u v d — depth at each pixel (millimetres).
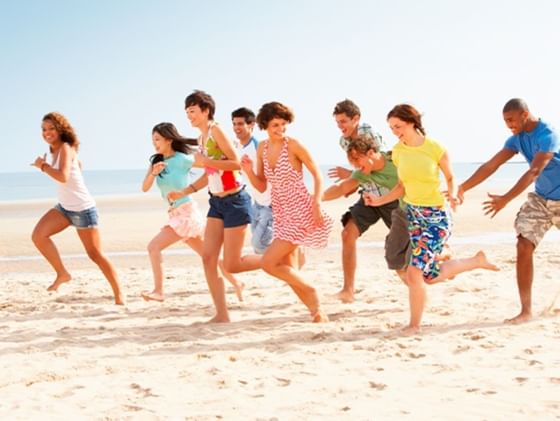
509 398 4059
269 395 4301
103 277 10344
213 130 6219
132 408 4133
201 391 4426
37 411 4137
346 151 6910
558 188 6008
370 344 5426
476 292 7754
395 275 9523
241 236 6348
